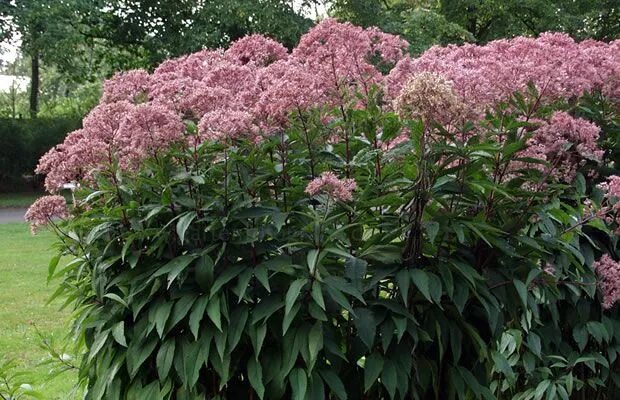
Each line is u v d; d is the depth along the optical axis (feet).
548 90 8.10
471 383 7.64
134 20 62.54
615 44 11.82
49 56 58.70
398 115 7.12
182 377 7.27
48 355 16.30
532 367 10.16
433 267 7.59
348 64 8.45
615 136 10.68
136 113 7.06
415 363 7.50
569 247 8.45
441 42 54.39
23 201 60.85
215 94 7.71
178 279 7.38
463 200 7.88
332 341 7.14
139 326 7.55
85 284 8.38
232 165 7.31
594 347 11.00
